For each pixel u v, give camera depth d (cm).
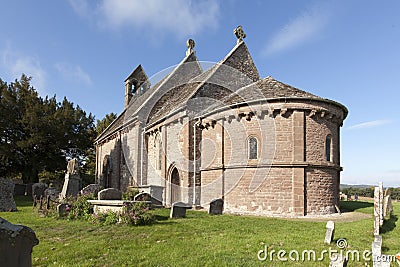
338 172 1602
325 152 1474
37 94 3506
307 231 955
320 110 1449
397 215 1447
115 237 859
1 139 3189
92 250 721
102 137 3169
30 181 3453
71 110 3734
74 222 1095
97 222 1060
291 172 1398
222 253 687
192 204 1677
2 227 359
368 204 2253
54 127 3288
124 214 1054
